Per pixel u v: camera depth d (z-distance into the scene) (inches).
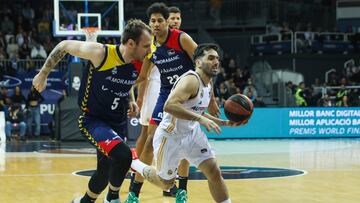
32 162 471.2
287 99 893.8
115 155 208.1
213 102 248.1
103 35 702.5
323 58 1042.7
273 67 1057.5
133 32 204.7
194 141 219.5
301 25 1111.6
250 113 211.0
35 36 965.8
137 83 288.4
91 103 216.5
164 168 225.1
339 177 367.2
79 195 291.4
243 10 1135.6
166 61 266.8
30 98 783.1
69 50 210.4
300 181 346.9
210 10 1141.1
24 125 753.0
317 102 848.9
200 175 378.0
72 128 706.8
